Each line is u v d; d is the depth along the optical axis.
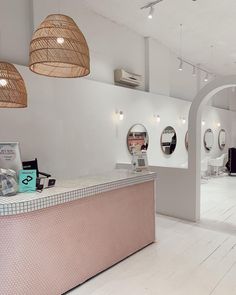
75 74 2.60
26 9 4.33
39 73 2.49
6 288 2.18
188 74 9.12
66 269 2.58
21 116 4.08
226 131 11.81
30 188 2.50
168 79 7.67
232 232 4.23
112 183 3.03
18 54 4.24
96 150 5.41
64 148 4.76
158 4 5.04
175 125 8.06
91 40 5.40
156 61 7.12
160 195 5.29
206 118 10.09
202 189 7.80
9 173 2.39
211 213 5.31
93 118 5.32
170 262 3.20
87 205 2.78
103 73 5.72
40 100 4.35
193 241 3.86
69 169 4.86
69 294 2.57
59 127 4.66
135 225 3.45
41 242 2.37
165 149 7.59
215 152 10.93
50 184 2.71
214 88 4.51
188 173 4.85
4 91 2.55
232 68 9.84
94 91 5.33
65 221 2.56
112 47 5.91
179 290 2.62
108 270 3.01
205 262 3.20
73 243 2.64
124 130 6.12
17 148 2.57
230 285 2.70
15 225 2.20
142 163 3.83
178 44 7.31
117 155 5.94
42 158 4.40
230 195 6.97
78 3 5.06
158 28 6.23
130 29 6.33
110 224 3.06
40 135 4.36
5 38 4.07
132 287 2.68
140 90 6.78
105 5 5.16
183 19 5.70
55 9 4.64
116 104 5.87
